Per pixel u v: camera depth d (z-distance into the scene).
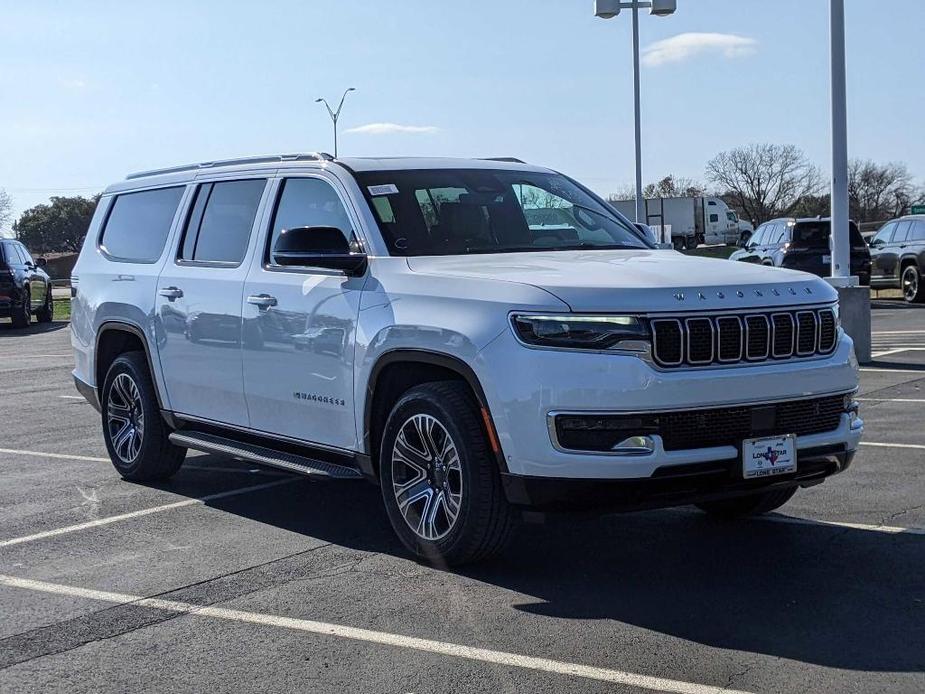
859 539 5.93
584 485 4.87
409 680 4.13
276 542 6.21
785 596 5.01
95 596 5.30
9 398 12.84
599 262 5.70
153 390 7.66
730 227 69.00
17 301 25.52
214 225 7.24
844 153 14.22
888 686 3.96
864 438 8.73
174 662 4.41
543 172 7.22
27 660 4.47
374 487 7.68
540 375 4.92
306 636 4.65
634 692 3.96
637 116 24.67
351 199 6.23
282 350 6.36
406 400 5.54
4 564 5.88
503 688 4.03
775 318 5.18
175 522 6.73
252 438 6.82
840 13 14.12
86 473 8.32
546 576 5.40
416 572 5.53
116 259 8.17
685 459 4.89
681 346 4.94
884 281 25.94
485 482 5.21
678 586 5.20
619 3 23.70
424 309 5.46
